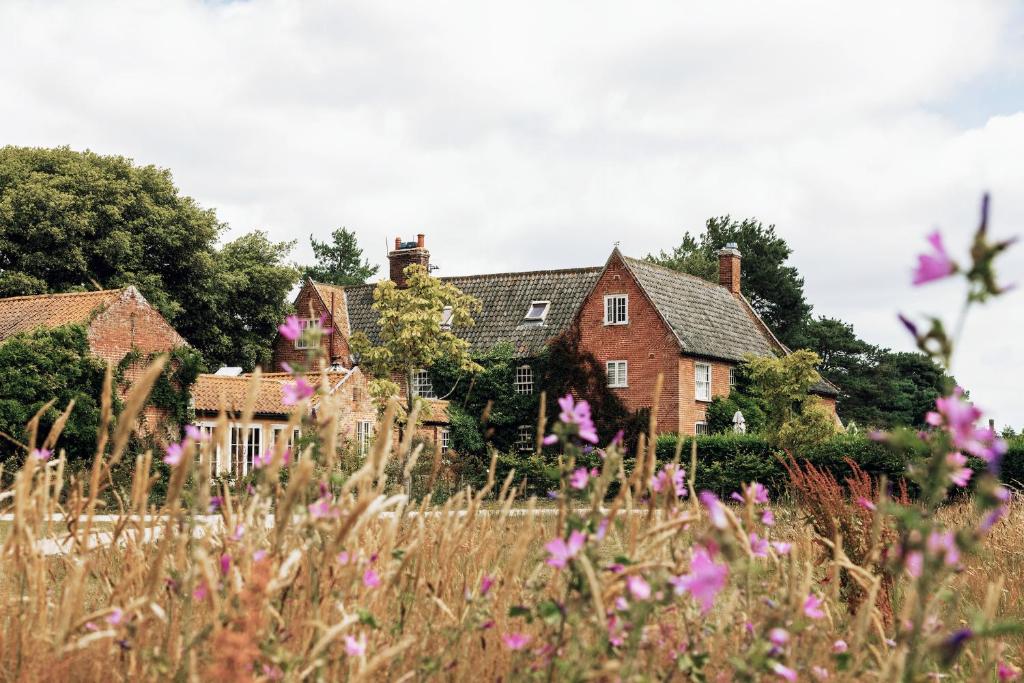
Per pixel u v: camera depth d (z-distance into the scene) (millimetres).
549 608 2701
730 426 38406
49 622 3270
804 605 2844
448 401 38375
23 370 23984
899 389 65875
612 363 37750
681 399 36688
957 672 3857
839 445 27156
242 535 3021
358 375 30500
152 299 39719
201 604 3193
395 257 44250
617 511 2895
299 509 2818
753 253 69312
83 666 2998
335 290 46125
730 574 2752
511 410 38375
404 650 3141
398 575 3162
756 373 30922
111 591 3408
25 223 38000
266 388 29688
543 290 42000
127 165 42156
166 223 42062
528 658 3031
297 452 3174
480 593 3176
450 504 3715
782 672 2625
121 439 2861
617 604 2746
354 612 2766
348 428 29469
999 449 2143
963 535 2178
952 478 2246
